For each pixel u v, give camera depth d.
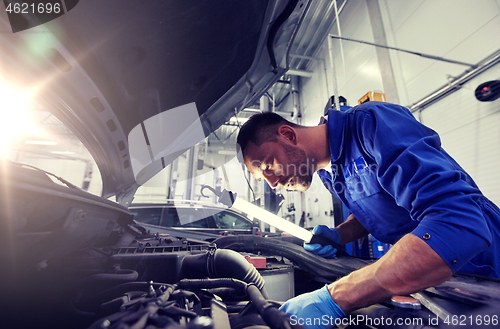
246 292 0.47
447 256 0.38
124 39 0.65
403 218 0.75
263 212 0.88
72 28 0.57
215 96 0.98
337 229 1.05
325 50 5.16
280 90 6.77
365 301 0.42
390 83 3.16
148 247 0.66
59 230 0.41
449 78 2.38
